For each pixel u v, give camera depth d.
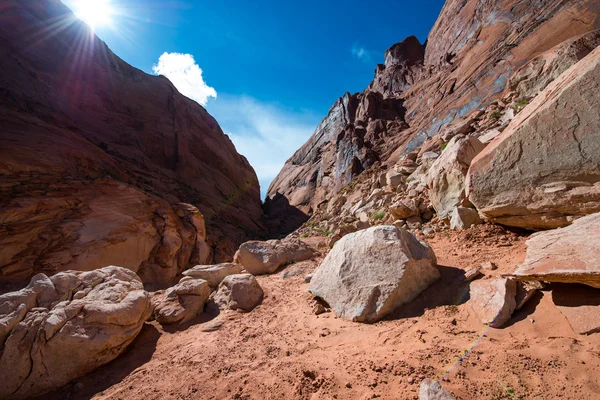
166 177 38.00
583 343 2.71
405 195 12.27
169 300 6.38
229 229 34.94
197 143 51.59
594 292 3.14
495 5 37.09
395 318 4.35
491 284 3.90
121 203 19.14
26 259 13.84
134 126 43.66
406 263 4.70
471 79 31.31
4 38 35.31
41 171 18.70
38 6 42.66
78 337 4.33
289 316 5.45
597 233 3.42
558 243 3.71
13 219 14.59
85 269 15.06
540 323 3.16
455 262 5.43
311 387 3.08
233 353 4.30
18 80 32.03
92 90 42.53
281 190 66.75
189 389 3.54
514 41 28.69
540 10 28.56
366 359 3.38
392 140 41.66
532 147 5.16
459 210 7.19
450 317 3.86
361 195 22.53
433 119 33.12
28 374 4.05
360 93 60.91
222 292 6.79
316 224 24.48
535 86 15.26
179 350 4.77
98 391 3.95
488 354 2.91
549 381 2.40
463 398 2.41
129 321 5.00
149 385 3.83
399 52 62.00
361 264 5.14
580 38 14.48
